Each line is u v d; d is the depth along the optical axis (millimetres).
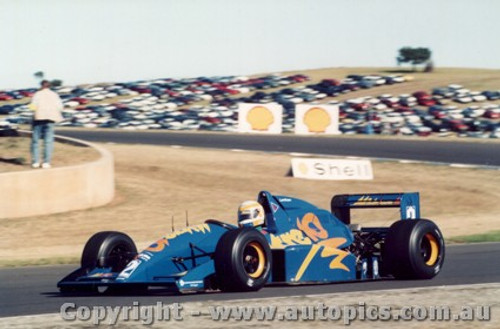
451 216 33781
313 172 42219
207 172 43250
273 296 13625
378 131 67062
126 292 14688
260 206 15031
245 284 13633
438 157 48531
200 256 14352
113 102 91438
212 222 15156
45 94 31109
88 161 34531
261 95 92938
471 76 112750
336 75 133625
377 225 31031
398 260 15609
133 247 15133
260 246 14047
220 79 106938
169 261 13875
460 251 21109
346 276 15547
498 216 33219
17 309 12992
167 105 87125
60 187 30672
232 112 78125
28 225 28391
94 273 14250
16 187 29188
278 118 66000
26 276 17625
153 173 42312
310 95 93500
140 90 95125
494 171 42875
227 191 38875
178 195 37125
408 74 131250
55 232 27938
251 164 45812
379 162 46531
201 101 92938
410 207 16750
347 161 42500
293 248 14711
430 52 134750
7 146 37000
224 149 52438
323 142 56375
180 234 14414
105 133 63656
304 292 14125
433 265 15914
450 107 77938
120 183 38531
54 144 38594
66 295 14430
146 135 61781
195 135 61719
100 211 31891
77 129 68438
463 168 43844
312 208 16000
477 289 14227
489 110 73500
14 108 82375
